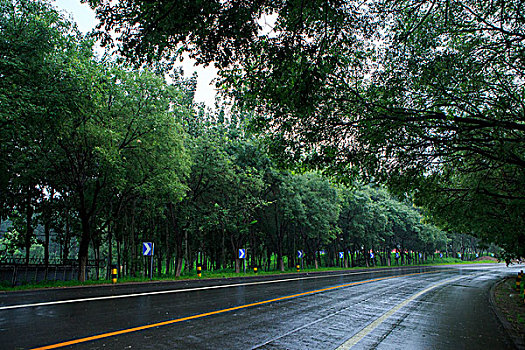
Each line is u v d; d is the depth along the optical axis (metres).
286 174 29.84
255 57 6.44
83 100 13.97
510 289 20.23
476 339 6.84
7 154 16.88
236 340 5.73
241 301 10.13
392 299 12.57
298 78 6.23
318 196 34.94
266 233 37.66
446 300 13.34
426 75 7.46
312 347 5.57
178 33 5.95
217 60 6.25
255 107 8.00
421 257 72.44
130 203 25.55
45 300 9.25
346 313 9.00
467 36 7.55
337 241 48.62
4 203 21.80
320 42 6.08
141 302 9.29
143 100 18.42
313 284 16.95
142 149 18.84
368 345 5.89
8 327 6.02
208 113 26.89
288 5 5.59
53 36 12.88
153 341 5.45
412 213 57.34
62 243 27.77
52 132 14.59
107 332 5.87
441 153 7.91
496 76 7.88
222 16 5.58
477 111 7.87
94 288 13.28
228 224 26.23
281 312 8.61
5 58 11.82
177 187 20.06
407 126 7.58
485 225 15.37
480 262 78.56
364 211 44.03
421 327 7.73
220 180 25.48
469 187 11.66
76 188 18.69
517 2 6.54
